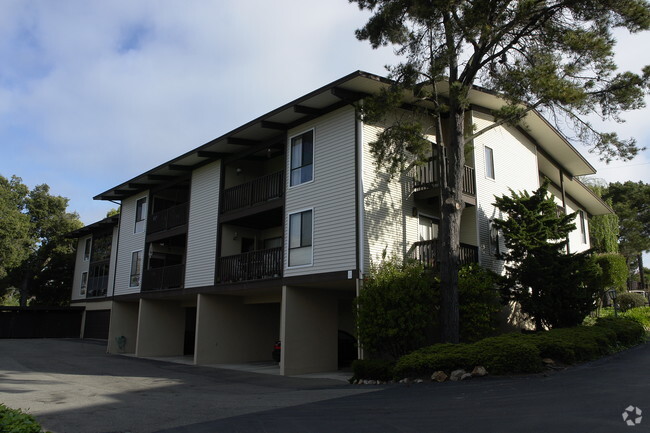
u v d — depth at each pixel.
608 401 7.34
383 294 13.52
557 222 16.94
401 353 13.52
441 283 13.67
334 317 17.31
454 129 14.27
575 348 12.04
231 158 20.52
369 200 15.16
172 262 26.25
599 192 42.72
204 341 19.83
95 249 37.97
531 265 15.93
